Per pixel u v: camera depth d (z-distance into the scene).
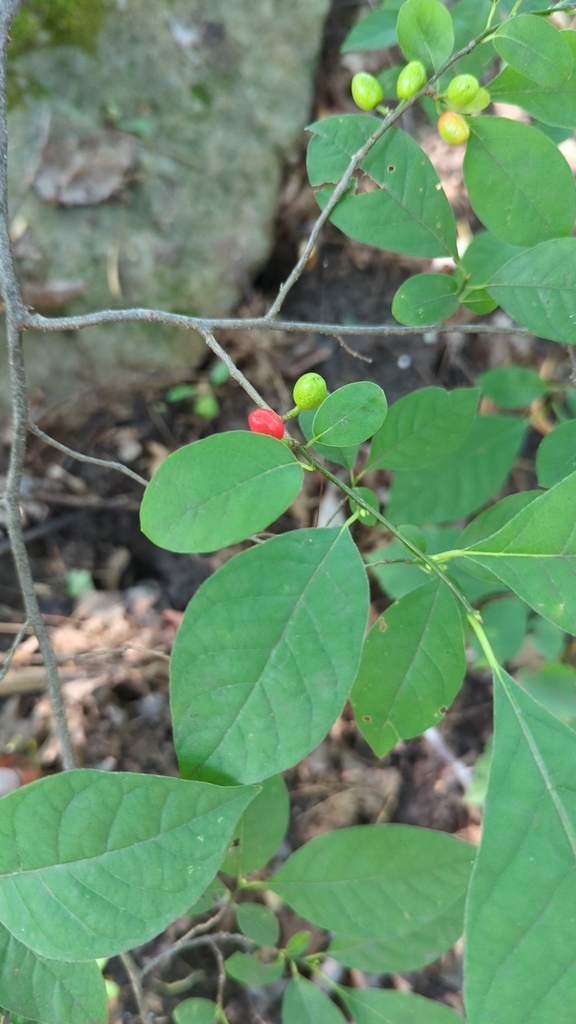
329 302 1.08
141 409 1.03
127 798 0.50
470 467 0.65
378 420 0.50
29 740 0.87
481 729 0.94
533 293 0.54
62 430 1.00
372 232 0.55
